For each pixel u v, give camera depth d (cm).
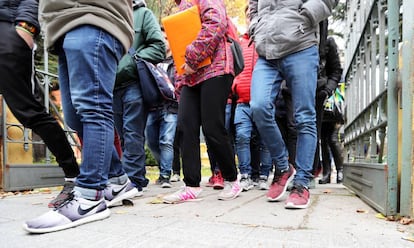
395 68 203
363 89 350
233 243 147
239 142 394
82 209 184
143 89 313
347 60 503
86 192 190
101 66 196
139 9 331
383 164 211
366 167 258
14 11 241
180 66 270
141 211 229
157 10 1149
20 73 235
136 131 321
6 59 232
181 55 269
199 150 279
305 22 248
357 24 404
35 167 394
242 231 168
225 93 269
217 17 257
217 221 193
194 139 275
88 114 194
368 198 250
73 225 178
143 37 329
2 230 175
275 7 258
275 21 253
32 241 153
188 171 275
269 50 255
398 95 200
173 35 269
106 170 201
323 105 376
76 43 191
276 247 141
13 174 371
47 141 245
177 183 515
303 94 250
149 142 471
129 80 318
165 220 195
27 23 236
